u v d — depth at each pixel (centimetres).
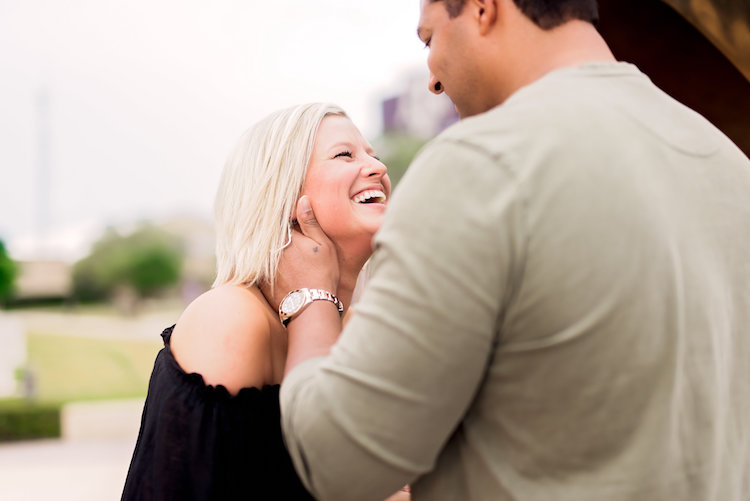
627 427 86
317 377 92
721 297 94
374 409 86
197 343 124
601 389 85
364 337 88
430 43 113
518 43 104
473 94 110
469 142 88
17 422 1262
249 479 118
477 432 93
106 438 1283
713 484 90
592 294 83
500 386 89
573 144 87
